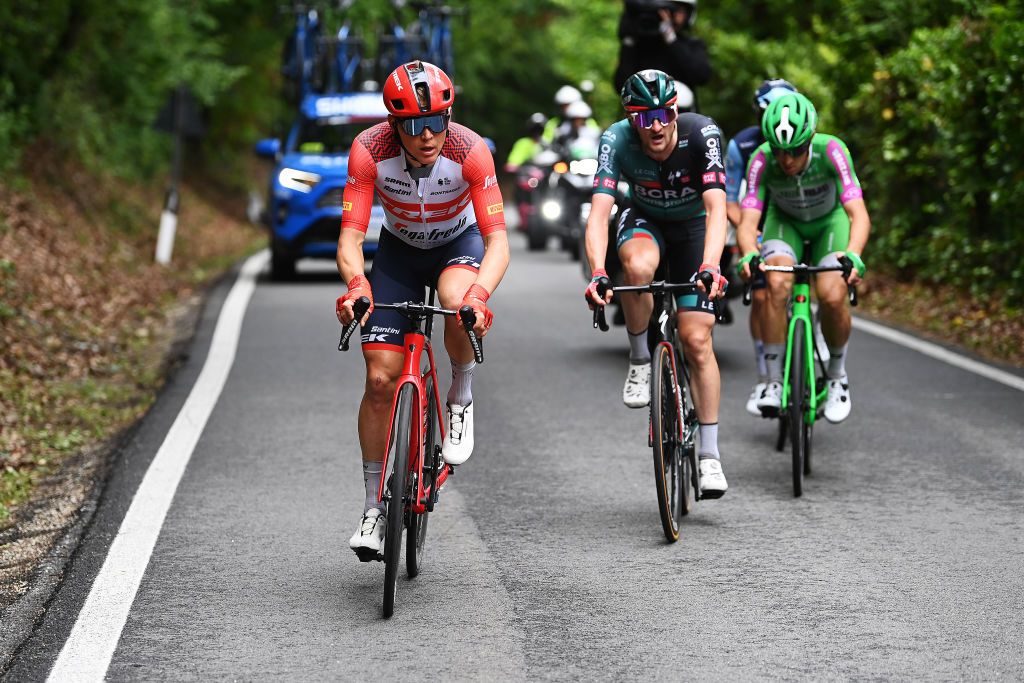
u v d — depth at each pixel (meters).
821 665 16.02
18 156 60.12
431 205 19.12
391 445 18.45
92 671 16.02
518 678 15.73
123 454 26.98
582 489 24.59
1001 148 40.72
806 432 25.25
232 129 113.25
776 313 26.25
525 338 42.59
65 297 45.66
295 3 77.44
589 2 99.75
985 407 31.06
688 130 22.45
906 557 20.19
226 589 19.02
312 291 56.41
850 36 58.91
